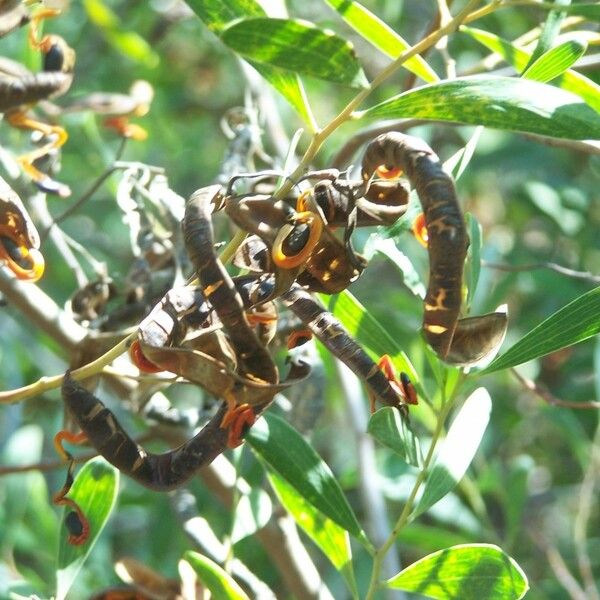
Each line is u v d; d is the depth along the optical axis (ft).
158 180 1.96
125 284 1.97
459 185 3.28
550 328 1.51
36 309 2.06
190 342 1.28
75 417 1.33
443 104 1.29
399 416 1.40
